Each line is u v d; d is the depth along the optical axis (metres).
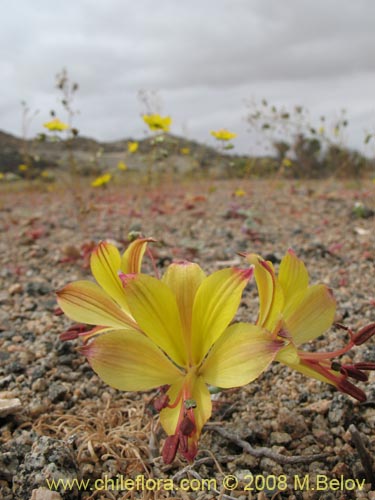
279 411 0.15
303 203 0.49
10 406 0.15
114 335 0.10
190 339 0.10
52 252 0.34
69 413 0.16
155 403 0.10
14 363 0.18
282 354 0.10
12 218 0.46
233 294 0.10
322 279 0.27
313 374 0.11
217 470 0.13
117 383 0.10
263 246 0.34
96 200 0.56
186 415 0.10
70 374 0.18
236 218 0.43
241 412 0.15
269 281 0.10
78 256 0.32
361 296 0.24
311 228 0.39
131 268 0.11
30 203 0.59
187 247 0.32
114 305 0.12
